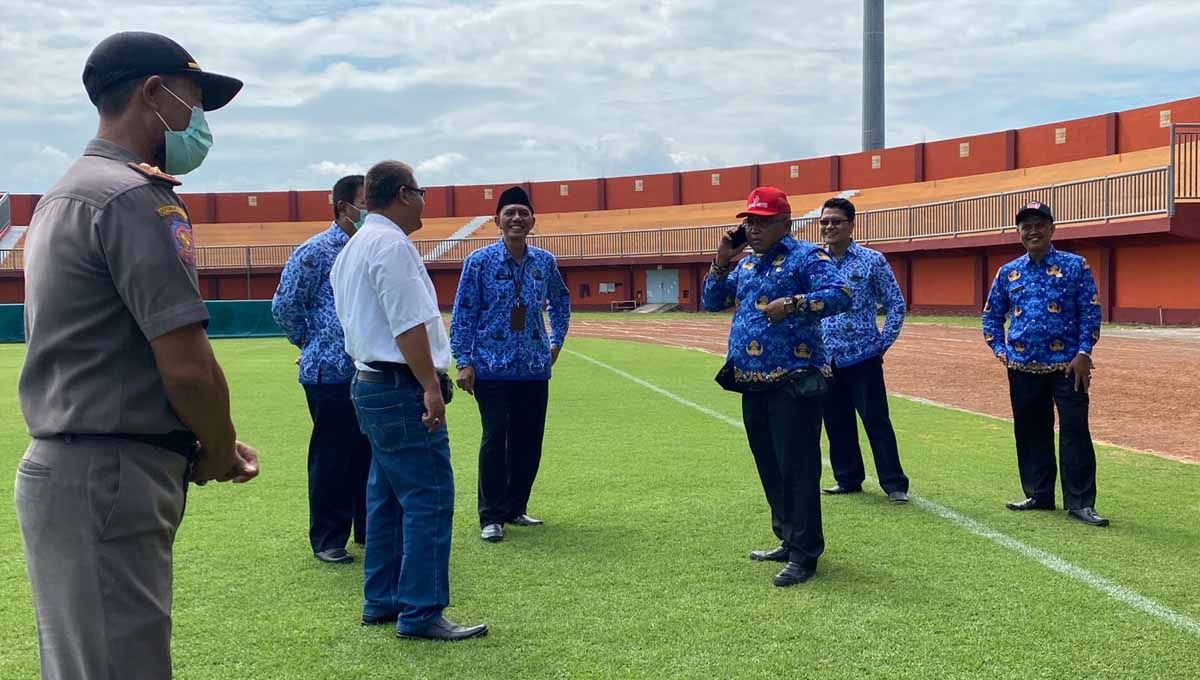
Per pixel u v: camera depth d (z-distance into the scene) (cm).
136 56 231
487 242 5200
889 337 636
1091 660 359
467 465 795
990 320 622
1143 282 2772
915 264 3728
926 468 746
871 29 5184
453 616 416
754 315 481
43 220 223
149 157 239
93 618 217
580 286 5006
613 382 1439
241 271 5138
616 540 543
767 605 427
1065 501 586
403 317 366
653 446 862
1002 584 452
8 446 900
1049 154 3934
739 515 600
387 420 383
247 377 1568
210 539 554
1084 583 452
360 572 491
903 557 500
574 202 5691
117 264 213
